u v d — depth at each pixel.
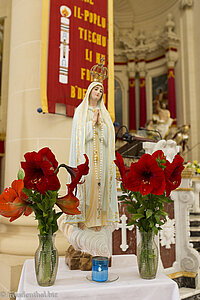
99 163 2.54
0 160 8.68
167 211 3.92
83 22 4.91
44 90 4.41
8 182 4.68
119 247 3.60
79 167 1.97
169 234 3.86
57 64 4.56
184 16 11.45
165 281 2.07
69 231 2.57
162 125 10.01
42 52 4.49
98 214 2.47
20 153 4.53
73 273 2.33
